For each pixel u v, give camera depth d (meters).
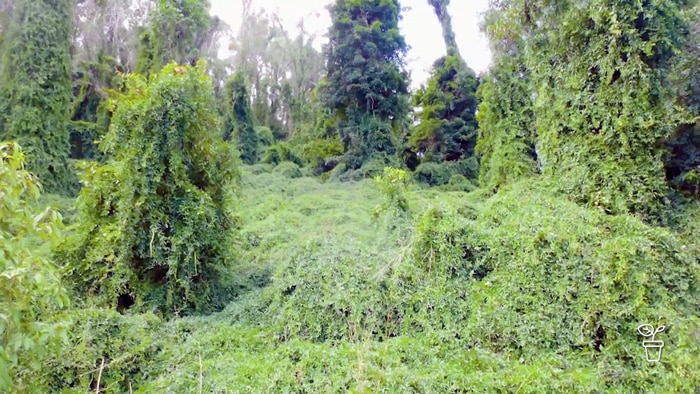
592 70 4.72
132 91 4.72
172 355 3.44
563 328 3.24
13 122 9.61
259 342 3.68
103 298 4.29
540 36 5.24
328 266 4.07
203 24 16.28
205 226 4.62
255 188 12.40
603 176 4.42
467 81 18.72
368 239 6.08
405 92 17.59
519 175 8.79
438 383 2.69
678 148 4.73
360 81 16.14
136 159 4.38
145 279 4.54
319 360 2.97
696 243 3.99
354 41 16.36
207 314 4.64
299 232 7.32
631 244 3.25
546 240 3.54
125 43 17.19
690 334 2.94
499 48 8.68
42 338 2.14
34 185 2.22
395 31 17.19
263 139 20.81
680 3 4.91
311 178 14.56
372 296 3.78
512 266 3.58
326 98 16.81
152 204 4.41
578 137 4.73
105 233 4.37
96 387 2.98
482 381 2.70
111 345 3.31
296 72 26.12
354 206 9.70
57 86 10.35
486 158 11.62
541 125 5.36
